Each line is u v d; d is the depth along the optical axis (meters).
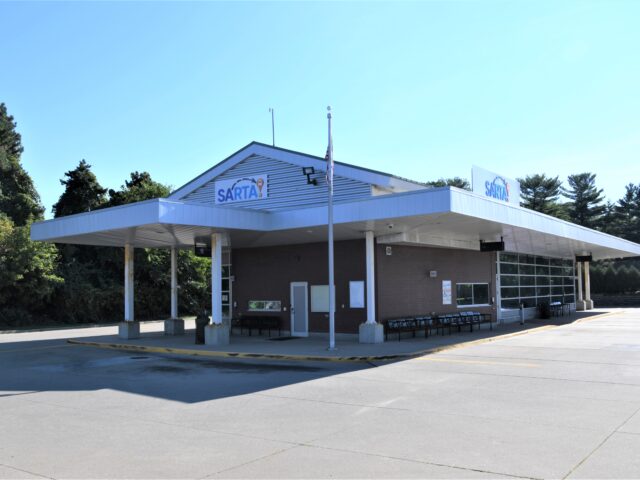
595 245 30.02
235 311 25.62
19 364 16.31
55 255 38.59
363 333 19.56
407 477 5.84
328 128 17.97
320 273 22.78
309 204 23.02
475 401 9.66
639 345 18.09
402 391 10.75
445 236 23.22
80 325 37.00
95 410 9.57
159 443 7.37
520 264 32.16
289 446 7.11
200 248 23.27
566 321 30.27
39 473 6.18
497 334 22.39
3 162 49.19
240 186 25.16
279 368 14.55
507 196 24.19
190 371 14.29
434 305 23.89
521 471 5.96
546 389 10.69
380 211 16.97
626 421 8.14
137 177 52.31
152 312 43.81
